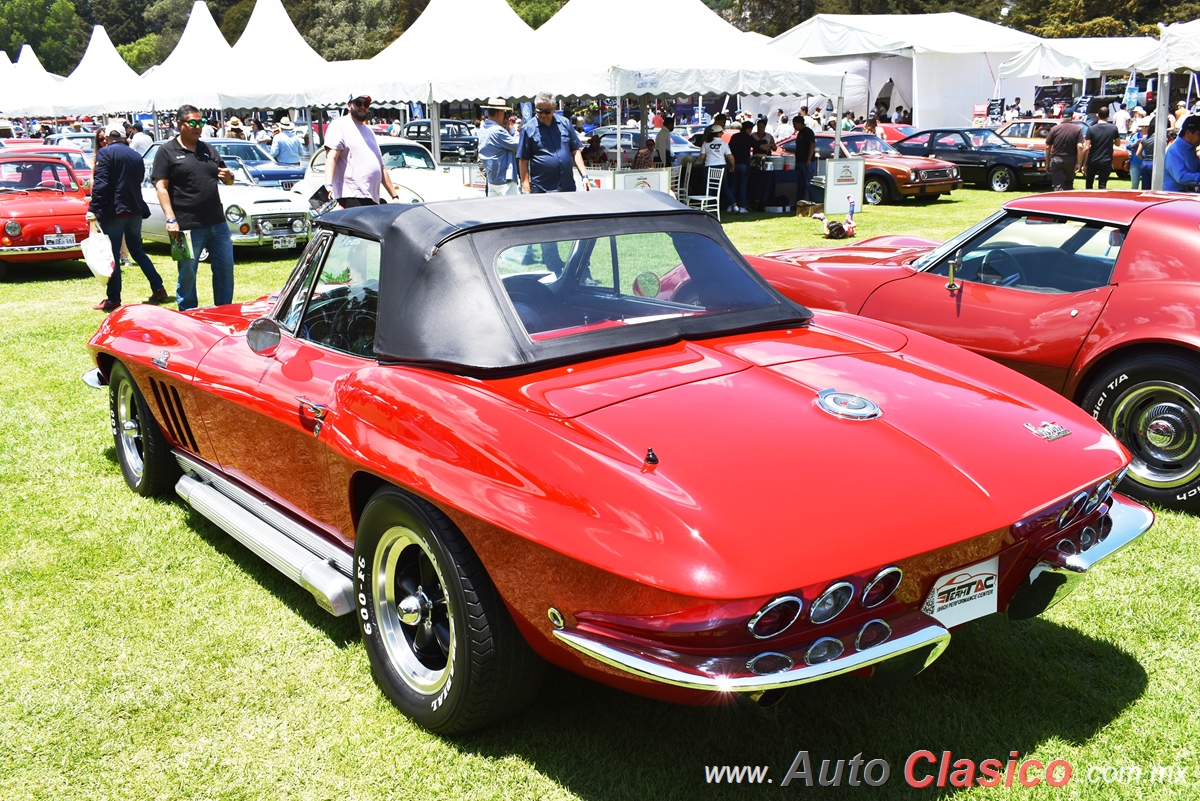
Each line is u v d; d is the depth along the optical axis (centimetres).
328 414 289
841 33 2434
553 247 298
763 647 205
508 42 1628
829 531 210
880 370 285
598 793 247
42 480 488
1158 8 4850
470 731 267
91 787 255
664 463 226
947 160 2197
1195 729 267
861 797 242
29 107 2461
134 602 359
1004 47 2391
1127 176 2233
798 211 1730
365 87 1720
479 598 245
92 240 904
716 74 1507
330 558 320
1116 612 334
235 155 1565
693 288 316
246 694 297
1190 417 411
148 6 11394
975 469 238
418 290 285
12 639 333
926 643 216
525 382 264
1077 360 440
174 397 399
